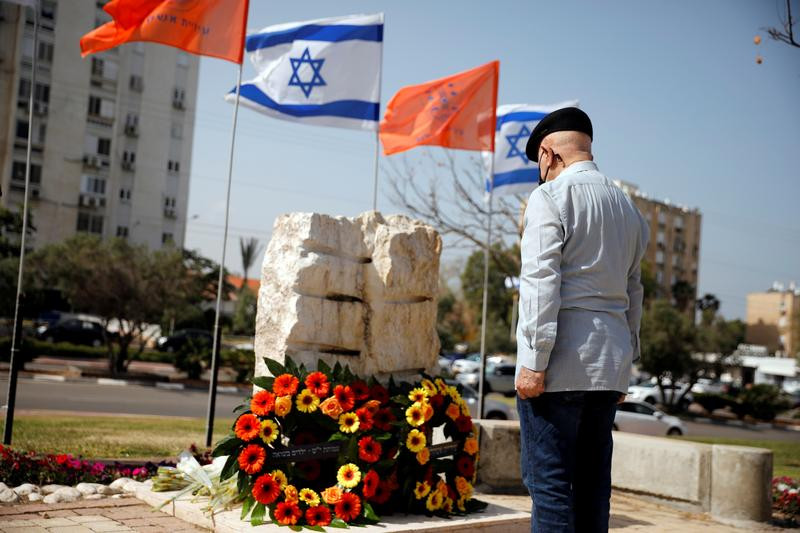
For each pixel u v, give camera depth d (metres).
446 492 4.92
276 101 9.82
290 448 4.51
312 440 4.75
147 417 14.88
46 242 46.22
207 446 8.28
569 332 3.11
